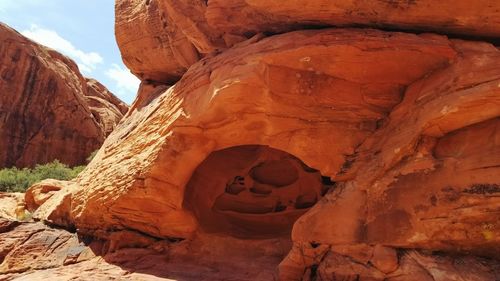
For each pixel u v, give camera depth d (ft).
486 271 19.85
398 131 24.34
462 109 21.29
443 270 20.42
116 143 38.29
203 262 31.71
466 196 19.90
